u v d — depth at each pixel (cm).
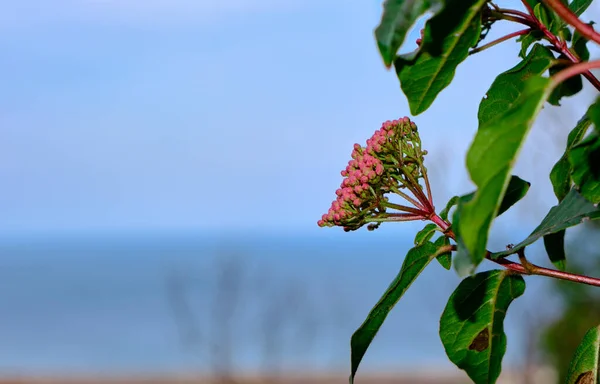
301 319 3209
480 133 137
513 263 206
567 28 202
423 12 149
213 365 2683
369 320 200
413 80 179
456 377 4175
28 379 4744
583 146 165
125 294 12975
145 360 5762
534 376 1587
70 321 9275
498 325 222
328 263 19912
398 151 234
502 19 190
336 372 4278
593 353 214
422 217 230
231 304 2722
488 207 138
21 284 15562
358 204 232
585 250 1319
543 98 136
